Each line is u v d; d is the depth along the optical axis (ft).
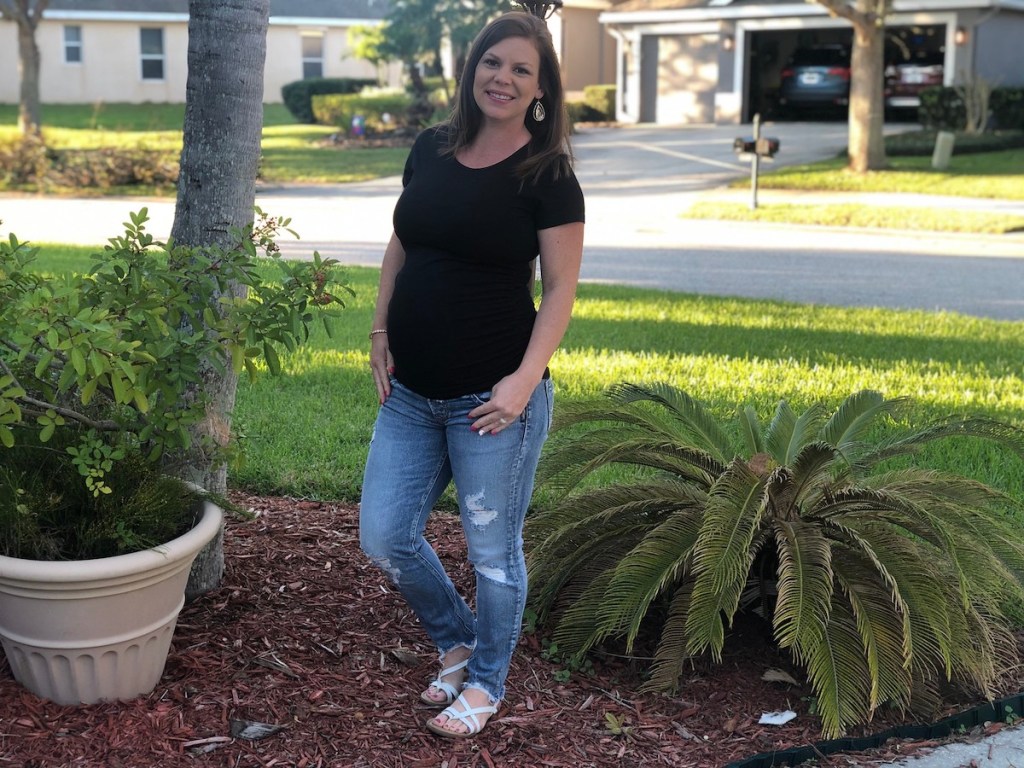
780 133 91.76
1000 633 11.84
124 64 124.26
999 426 11.92
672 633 11.03
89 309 8.71
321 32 126.82
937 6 85.30
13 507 9.68
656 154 83.10
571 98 108.17
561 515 12.38
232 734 9.76
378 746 9.76
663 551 11.21
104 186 71.67
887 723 10.62
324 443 18.17
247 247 10.20
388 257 10.20
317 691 10.52
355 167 80.53
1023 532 13.09
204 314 10.23
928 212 55.42
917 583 10.82
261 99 11.55
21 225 50.98
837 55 95.76
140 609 9.73
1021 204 60.44
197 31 11.09
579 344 26.37
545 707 10.61
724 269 41.70
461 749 9.79
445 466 9.97
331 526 14.83
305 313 10.06
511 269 9.27
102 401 10.56
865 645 10.36
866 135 70.95
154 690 10.34
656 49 101.19
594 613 11.39
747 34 96.63
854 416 13.30
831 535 11.64
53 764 9.16
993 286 38.24
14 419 8.74
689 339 27.22
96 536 9.84
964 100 84.02
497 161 9.11
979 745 10.21
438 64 92.99
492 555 9.74
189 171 11.35
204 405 10.29
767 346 26.58
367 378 22.30
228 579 12.81
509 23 8.97
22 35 78.48
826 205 59.36
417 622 12.07
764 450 13.32
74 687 9.84
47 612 9.43
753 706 10.82
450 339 9.21
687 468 12.70
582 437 13.19
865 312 31.83
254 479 16.63
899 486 12.16
